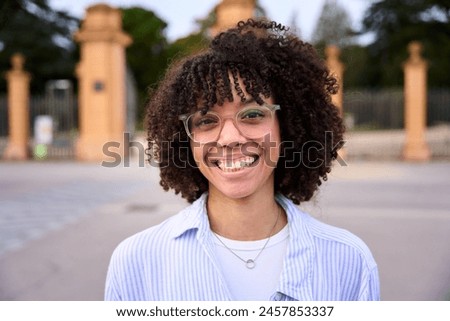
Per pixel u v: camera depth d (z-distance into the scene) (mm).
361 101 18797
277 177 1805
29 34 40375
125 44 17844
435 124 19734
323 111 1743
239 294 1551
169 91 1684
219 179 1557
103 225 7332
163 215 7988
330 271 1566
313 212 4539
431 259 5465
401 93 18531
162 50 43125
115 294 1599
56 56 41531
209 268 1530
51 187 11234
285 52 1683
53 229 7098
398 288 4582
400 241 6250
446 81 39344
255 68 1575
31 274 5109
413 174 12961
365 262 1595
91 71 16875
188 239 1571
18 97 18344
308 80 1709
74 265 5410
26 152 18312
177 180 1834
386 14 42281
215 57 1552
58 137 18906
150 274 1566
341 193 9875
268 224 1616
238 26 1760
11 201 9438
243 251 1588
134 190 10672
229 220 1606
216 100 1532
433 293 4406
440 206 8594
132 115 20453
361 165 15102
